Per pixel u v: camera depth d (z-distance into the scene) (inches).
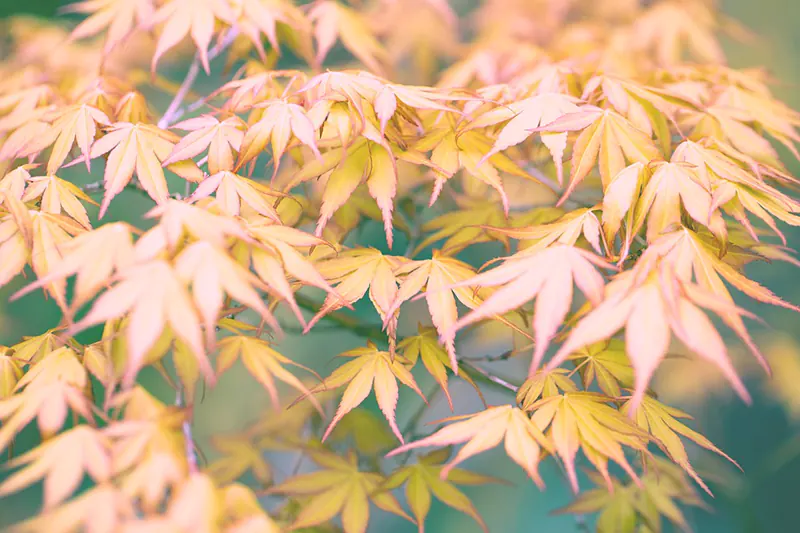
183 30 28.7
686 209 26.2
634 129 27.1
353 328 31.3
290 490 28.7
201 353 24.5
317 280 26.0
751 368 46.3
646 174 26.7
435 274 27.2
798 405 44.1
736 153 27.4
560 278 25.5
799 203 26.7
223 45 29.6
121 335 25.7
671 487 31.0
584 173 27.0
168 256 25.0
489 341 42.5
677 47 33.9
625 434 26.3
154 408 25.7
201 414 55.4
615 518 30.5
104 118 27.8
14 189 27.1
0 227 26.6
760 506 62.9
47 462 24.6
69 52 34.8
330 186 27.4
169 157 27.0
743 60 51.4
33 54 34.5
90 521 24.0
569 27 35.2
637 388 24.6
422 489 28.6
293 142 27.4
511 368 50.7
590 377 27.6
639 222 26.4
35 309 50.5
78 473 24.5
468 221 30.3
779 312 54.2
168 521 24.1
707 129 28.7
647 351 24.8
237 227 25.6
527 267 25.7
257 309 24.9
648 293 25.2
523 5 38.7
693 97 29.2
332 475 29.0
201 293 24.8
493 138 28.5
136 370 24.2
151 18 28.9
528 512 62.6
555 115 27.5
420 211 33.0
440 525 62.7
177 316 24.5
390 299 27.2
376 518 61.6
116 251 25.3
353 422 32.0
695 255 25.9
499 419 26.2
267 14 29.7
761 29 55.4
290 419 32.8
